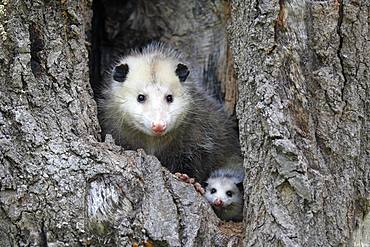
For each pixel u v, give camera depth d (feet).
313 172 11.03
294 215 10.91
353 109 11.40
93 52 17.69
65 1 12.14
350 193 11.32
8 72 11.30
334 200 11.18
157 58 15.51
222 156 16.29
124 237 10.85
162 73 14.89
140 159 11.58
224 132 16.21
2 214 10.95
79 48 12.41
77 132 11.61
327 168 11.28
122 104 14.74
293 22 11.42
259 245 11.06
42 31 11.91
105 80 16.20
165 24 17.84
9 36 11.34
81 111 11.96
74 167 11.06
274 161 11.04
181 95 14.85
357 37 11.44
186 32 17.42
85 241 10.90
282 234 10.83
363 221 11.53
